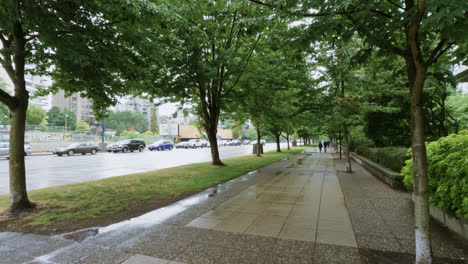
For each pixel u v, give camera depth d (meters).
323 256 3.54
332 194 7.46
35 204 6.35
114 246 3.96
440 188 4.41
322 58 10.59
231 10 11.06
